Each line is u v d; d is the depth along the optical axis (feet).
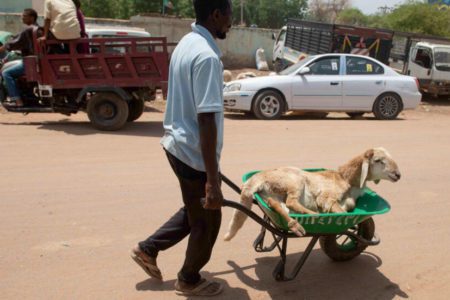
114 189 18.40
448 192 19.83
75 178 19.63
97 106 30.04
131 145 26.07
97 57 29.07
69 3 28.55
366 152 12.42
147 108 43.62
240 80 39.58
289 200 11.75
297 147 27.30
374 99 40.88
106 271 12.22
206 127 9.20
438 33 96.07
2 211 15.81
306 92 39.37
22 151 23.98
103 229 14.70
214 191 9.59
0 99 30.96
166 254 13.32
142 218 15.66
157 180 19.72
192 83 9.37
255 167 22.44
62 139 27.22
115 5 109.19
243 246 14.11
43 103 31.09
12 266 12.27
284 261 11.62
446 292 11.96
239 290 11.66
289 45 62.08
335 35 52.31
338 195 12.30
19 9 77.46
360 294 11.73
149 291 11.37
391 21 100.78
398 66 61.05
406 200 18.65
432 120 44.60
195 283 11.18
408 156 26.23
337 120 40.27
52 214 15.71
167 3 96.22
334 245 12.85
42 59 28.91
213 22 9.66
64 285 11.46
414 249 14.34
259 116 39.06
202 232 10.54
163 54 29.35
